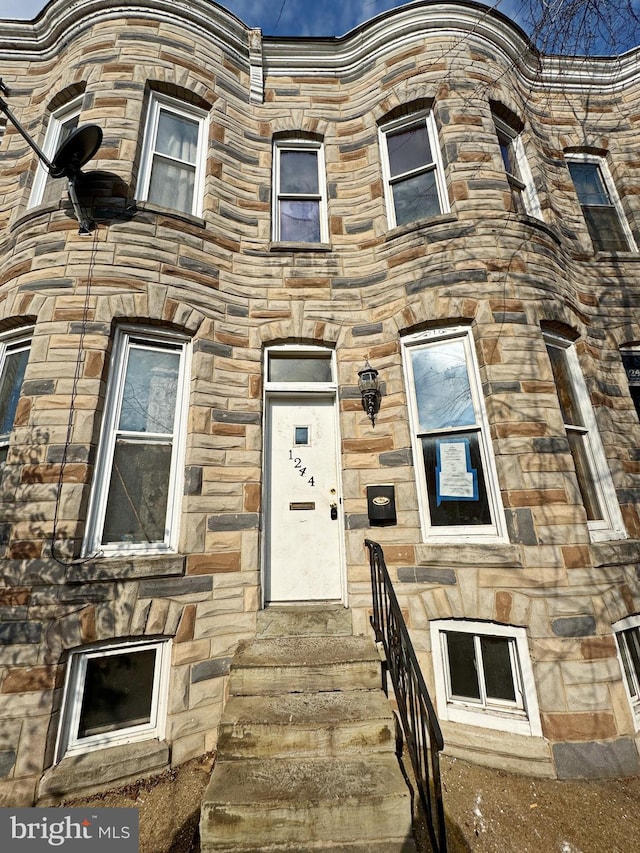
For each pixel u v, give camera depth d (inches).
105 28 211.8
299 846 92.8
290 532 182.5
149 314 172.2
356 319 200.8
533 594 149.0
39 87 230.7
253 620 160.6
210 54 223.3
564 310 192.7
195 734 142.1
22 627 131.9
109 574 141.0
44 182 209.2
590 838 106.7
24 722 124.7
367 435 183.9
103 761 128.1
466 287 185.9
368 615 163.3
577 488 162.6
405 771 132.7
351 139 230.8
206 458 169.8
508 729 142.6
